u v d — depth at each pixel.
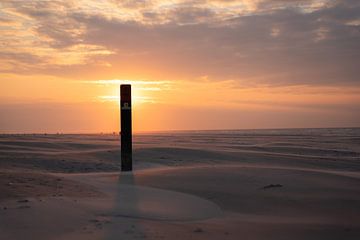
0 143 43.31
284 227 12.55
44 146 42.53
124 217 13.45
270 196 17.27
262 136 117.50
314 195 17.22
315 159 35.91
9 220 11.96
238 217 14.22
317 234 11.77
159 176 22.88
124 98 27.56
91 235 11.07
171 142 71.94
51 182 18.58
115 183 21.19
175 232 11.74
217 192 18.44
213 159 34.34
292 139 89.00
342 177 21.64
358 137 98.56
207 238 11.20
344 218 13.66
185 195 18.11
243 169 24.58
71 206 14.06
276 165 32.28
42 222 11.97
